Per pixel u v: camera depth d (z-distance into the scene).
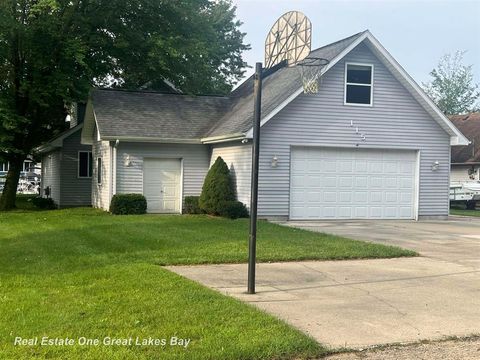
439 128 20.44
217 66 35.84
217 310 6.52
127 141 20.22
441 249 12.37
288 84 19.41
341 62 19.08
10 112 20.38
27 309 6.47
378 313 6.84
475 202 30.56
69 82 21.23
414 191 20.31
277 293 7.81
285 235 13.74
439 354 5.44
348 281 8.73
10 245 11.64
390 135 19.80
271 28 14.72
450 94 62.47
